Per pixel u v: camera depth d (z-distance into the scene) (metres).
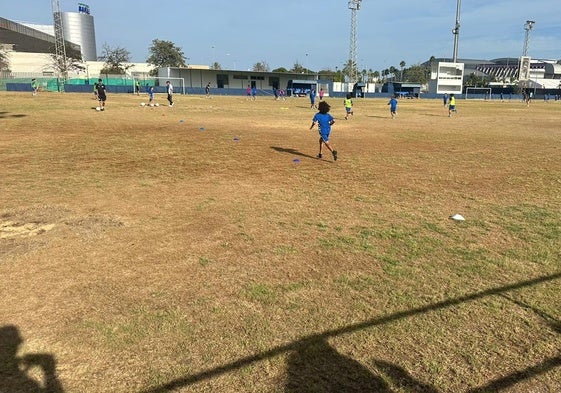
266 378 3.13
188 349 3.43
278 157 12.33
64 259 5.05
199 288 4.42
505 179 9.97
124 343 3.49
